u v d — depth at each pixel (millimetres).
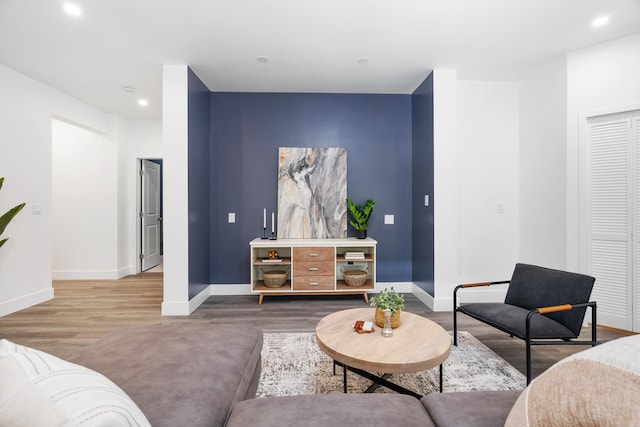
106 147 4531
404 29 2439
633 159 2547
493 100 3439
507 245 3441
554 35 2535
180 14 2223
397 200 3877
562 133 2893
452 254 3174
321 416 872
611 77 2623
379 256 3869
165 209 3008
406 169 3881
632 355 533
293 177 3779
